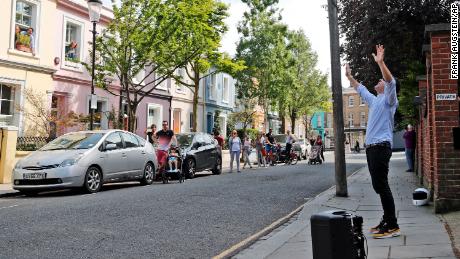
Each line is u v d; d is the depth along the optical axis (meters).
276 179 15.07
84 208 8.39
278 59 31.12
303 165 24.91
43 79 18.42
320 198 9.59
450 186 7.12
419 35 13.39
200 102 31.62
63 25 19.70
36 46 18.11
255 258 4.96
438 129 7.20
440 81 7.20
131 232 6.41
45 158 10.88
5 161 13.23
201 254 5.31
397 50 13.66
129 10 17.66
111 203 9.07
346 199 9.44
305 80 42.75
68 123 17.19
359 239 3.68
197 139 16.89
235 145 19.16
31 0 17.86
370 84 15.20
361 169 20.28
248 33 30.73
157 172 14.32
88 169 11.15
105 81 18.66
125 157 12.58
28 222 7.00
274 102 33.19
